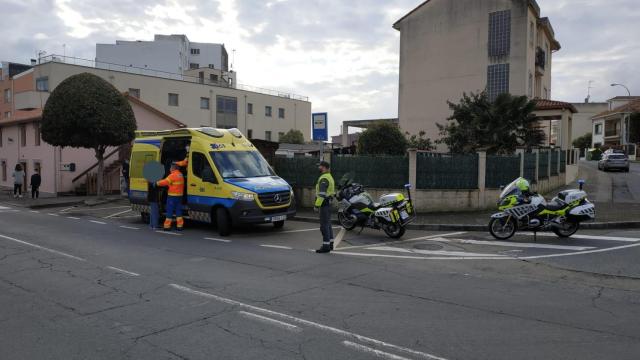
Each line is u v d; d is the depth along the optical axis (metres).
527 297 6.29
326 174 9.57
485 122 20.33
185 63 77.75
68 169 25.22
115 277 7.52
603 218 12.65
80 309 5.91
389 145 23.25
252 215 11.56
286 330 5.08
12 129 31.50
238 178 12.05
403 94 33.41
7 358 4.45
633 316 5.50
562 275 7.50
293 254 9.32
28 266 8.39
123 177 21.95
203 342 4.76
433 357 4.36
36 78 41.75
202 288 6.81
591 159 57.81
